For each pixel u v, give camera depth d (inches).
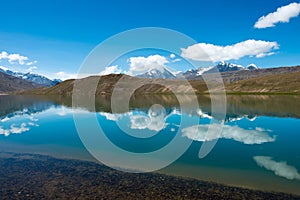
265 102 3385.8
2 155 984.9
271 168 813.9
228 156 934.4
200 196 615.5
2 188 669.9
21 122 1899.6
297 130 1424.7
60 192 642.8
